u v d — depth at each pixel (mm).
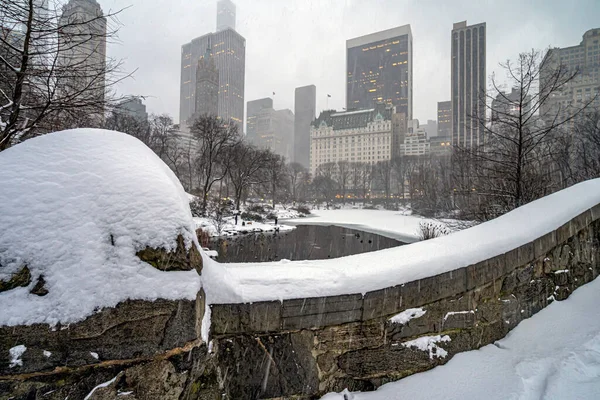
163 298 1664
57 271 1545
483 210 7832
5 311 1438
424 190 40062
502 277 3059
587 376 2312
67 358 1491
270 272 2283
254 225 29984
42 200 1652
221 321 1994
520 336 2938
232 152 37906
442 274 2623
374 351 2326
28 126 4105
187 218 1908
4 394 1396
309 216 49188
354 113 136250
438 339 2557
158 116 32938
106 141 2039
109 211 1731
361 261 2598
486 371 2402
